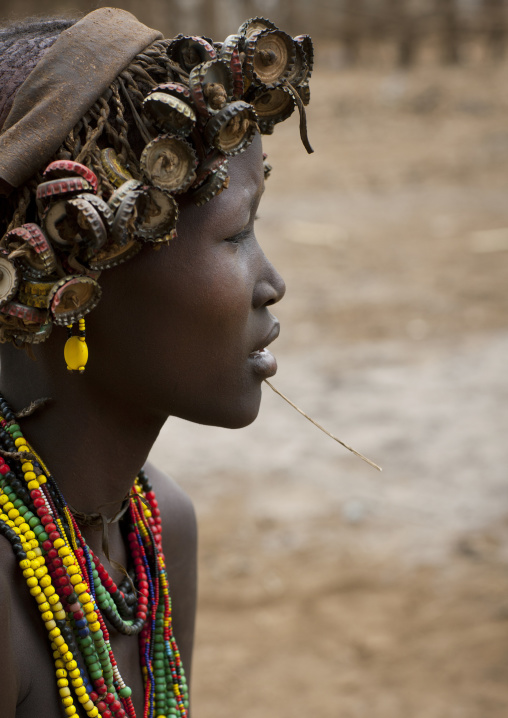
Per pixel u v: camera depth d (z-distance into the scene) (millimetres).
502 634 6898
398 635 6949
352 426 10148
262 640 6930
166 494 2510
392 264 15672
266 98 1954
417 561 7801
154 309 1855
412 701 6293
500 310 13344
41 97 1768
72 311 1748
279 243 17047
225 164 1794
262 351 2021
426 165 22562
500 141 24297
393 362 11742
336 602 7328
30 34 1934
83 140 1799
